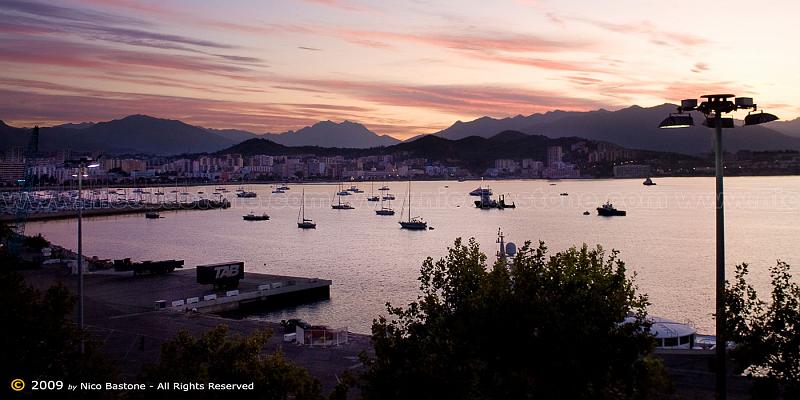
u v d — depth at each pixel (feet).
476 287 90.99
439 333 84.53
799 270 440.86
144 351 186.80
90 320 234.58
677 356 152.66
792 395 80.33
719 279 89.61
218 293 312.91
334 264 492.54
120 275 370.53
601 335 75.92
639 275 417.08
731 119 92.84
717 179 91.66
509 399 74.95
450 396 78.38
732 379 133.59
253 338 101.55
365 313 302.25
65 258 442.09
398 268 464.65
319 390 98.89
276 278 364.99
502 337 77.92
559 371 74.84
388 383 82.94
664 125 95.50
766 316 85.20
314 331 197.67
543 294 79.92
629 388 76.33
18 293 102.94
